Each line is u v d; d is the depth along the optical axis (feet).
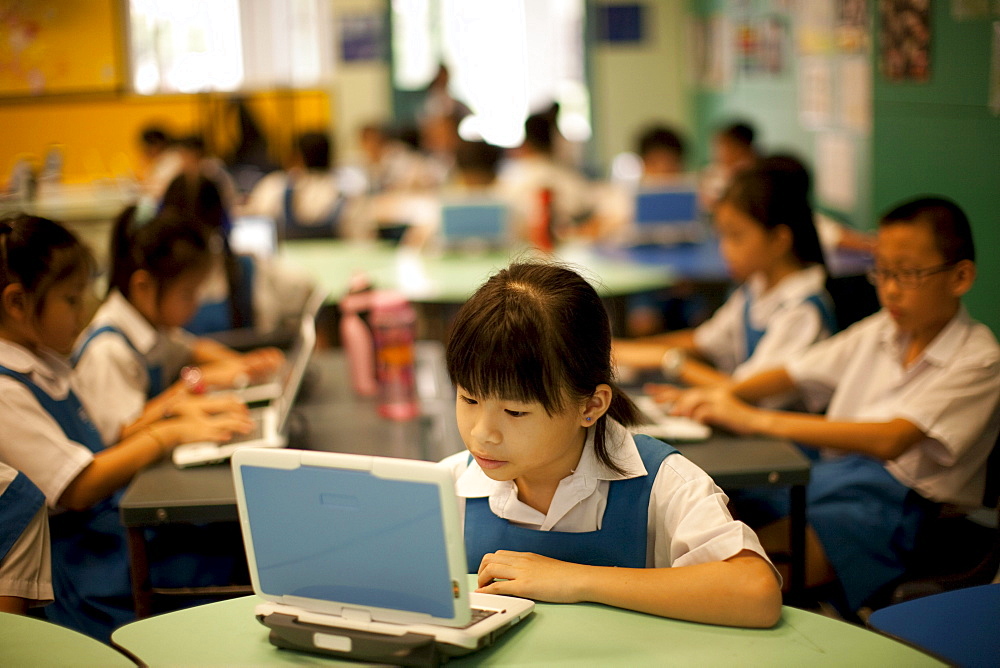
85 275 6.30
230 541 6.94
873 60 11.58
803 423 6.76
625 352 9.00
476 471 4.78
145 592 6.00
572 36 27.96
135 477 6.39
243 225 15.01
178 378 9.20
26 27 12.50
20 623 4.30
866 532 6.61
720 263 13.51
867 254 13.06
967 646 4.29
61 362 6.61
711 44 24.22
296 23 18.69
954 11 9.79
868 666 3.73
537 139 19.44
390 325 8.21
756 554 4.19
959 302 6.79
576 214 19.12
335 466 3.59
